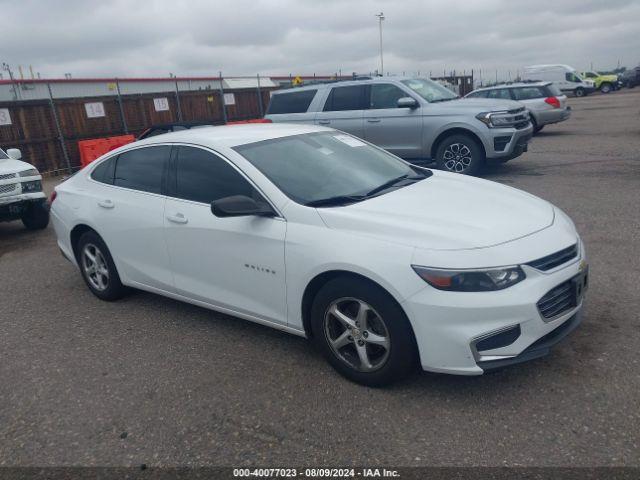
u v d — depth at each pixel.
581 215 7.13
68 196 5.26
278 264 3.62
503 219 3.41
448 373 3.08
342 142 4.68
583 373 3.42
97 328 4.68
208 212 4.04
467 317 2.96
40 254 7.41
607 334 3.88
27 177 8.65
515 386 3.34
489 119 9.33
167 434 3.15
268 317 3.85
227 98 22.23
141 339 4.40
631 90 50.84
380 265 3.12
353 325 3.38
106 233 4.84
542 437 2.88
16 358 4.25
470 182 4.30
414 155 10.18
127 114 18.56
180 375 3.79
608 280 4.85
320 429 3.08
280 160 4.05
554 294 3.14
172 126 13.42
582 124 20.33
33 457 3.04
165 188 4.41
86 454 3.03
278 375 3.69
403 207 3.56
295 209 3.59
